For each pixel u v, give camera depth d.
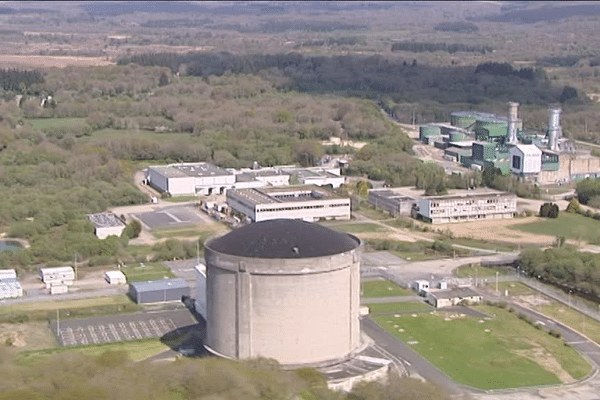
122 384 184.25
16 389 181.12
